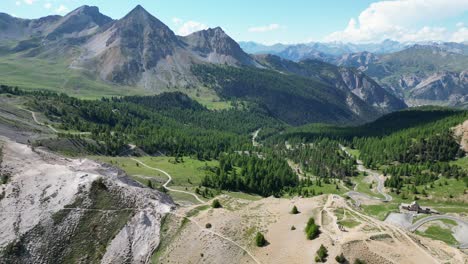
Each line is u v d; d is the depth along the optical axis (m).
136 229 79.56
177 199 141.12
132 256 75.50
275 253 70.31
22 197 82.69
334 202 91.12
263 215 85.69
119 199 84.44
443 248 74.81
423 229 139.12
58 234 77.00
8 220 78.00
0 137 111.88
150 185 143.38
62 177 88.19
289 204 92.62
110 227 79.12
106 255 74.81
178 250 75.38
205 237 76.69
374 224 78.38
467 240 128.50
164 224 81.69
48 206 81.25
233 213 86.12
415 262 66.50
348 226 76.56
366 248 67.50
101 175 90.94
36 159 97.31
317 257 65.19
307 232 73.44
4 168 89.94
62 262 73.19
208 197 151.75
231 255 71.88
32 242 75.25
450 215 155.00
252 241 75.00
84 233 77.69
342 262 63.84
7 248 73.44
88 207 81.88
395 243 71.56
